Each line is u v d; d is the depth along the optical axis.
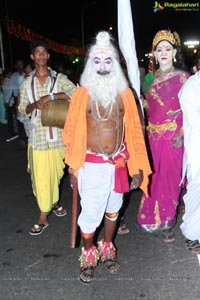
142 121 3.46
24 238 3.94
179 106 3.48
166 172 3.63
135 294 2.94
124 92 2.95
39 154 3.82
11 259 3.52
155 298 2.88
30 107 3.74
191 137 3.21
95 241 3.78
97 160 2.95
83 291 3.01
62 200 5.02
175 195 3.70
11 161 7.23
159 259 3.41
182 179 3.48
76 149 2.95
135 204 4.72
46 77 3.84
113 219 3.23
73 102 2.94
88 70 2.88
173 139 3.55
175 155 3.59
